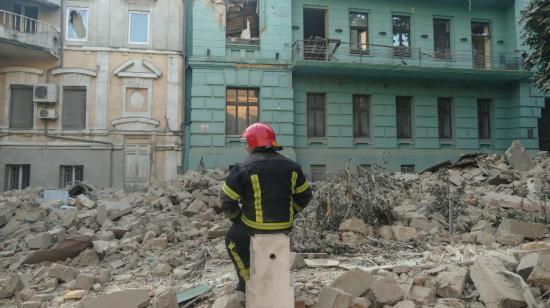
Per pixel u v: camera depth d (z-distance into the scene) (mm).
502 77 20234
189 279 5781
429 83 20391
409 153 19797
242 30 19203
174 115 18156
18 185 17438
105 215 9086
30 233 8453
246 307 3652
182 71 18406
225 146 17953
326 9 19844
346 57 19672
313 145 19016
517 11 21094
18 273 6391
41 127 17391
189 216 9742
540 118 21688
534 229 7188
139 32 18312
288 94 18594
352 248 6922
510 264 4531
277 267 3469
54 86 17234
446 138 20609
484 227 7652
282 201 3719
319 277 5258
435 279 4617
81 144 17484
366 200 8172
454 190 9812
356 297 4238
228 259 6609
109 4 18047
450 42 21188
